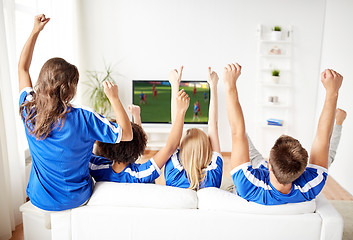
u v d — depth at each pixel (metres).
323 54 4.92
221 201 1.54
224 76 1.50
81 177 1.57
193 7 5.07
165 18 5.12
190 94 5.21
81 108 1.47
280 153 1.42
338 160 4.26
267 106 5.13
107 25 5.16
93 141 1.55
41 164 1.50
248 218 1.49
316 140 1.58
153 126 5.32
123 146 1.65
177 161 1.77
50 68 1.40
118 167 1.75
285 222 1.48
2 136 2.65
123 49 5.22
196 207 1.57
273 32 4.92
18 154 2.94
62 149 1.46
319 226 1.48
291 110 5.21
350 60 3.93
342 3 4.23
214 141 1.89
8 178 2.73
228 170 4.65
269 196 1.49
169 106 5.27
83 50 5.22
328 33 4.74
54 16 4.31
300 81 5.14
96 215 1.52
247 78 5.18
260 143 5.33
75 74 1.46
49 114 1.40
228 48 5.13
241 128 1.52
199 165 1.74
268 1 4.98
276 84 5.00
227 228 1.51
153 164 1.74
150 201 1.54
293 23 5.01
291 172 1.38
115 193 1.57
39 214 1.64
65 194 1.50
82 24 5.16
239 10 5.03
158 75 5.27
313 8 4.95
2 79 2.73
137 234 1.53
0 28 2.67
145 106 5.28
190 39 5.15
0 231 2.62
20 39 3.64
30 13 3.78
